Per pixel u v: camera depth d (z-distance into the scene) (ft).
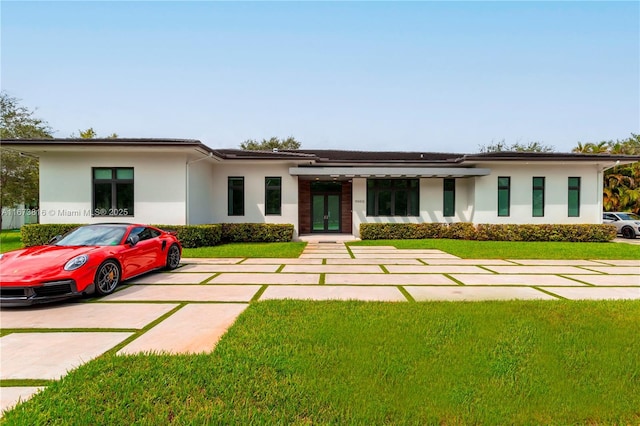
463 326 13.67
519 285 22.88
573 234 50.78
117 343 12.48
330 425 7.52
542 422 7.86
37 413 7.82
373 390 8.92
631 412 8.30
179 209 43.62
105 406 8.12
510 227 50.98
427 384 9.27
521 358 10.84
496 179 53.36
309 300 17.95
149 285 22.58
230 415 7.78
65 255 18.95
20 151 42.52
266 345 11.68
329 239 53.88
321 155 67.05
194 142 40.52
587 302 17.61
